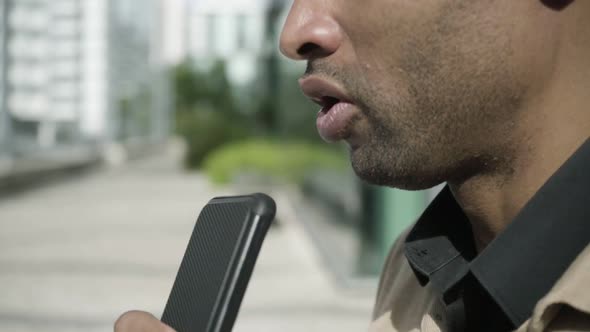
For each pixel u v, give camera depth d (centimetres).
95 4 3509
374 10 96
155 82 4919
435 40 93
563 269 90
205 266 94
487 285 92
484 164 98
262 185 1891
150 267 1012
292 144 1792
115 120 3962
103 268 1001
